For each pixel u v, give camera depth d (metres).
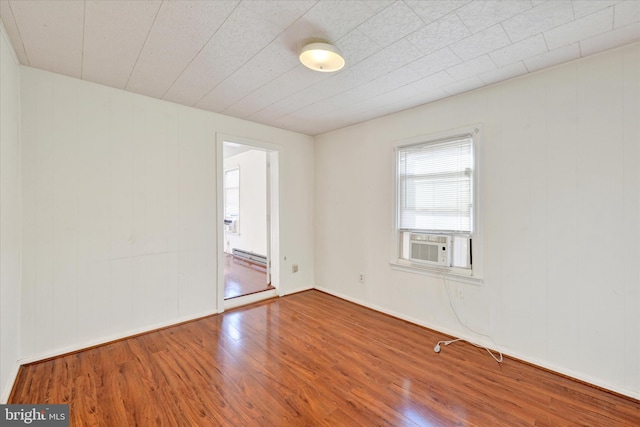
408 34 1.85
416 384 2.12
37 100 2.34
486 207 2.63
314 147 4.50
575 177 2.17
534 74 2.35
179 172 3.14
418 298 3.16
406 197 3.28
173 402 1.91
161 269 3.04
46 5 1.58
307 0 1.55
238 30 1.82
